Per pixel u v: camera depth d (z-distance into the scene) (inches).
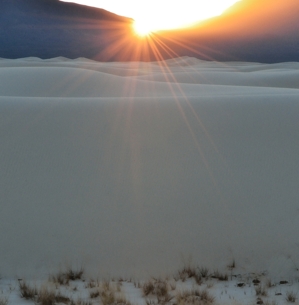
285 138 471.8
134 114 537.6
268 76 1728.6
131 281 334.6
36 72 1096.8
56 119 518.3
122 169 436.8
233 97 602.5
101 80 1072.2
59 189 411.2
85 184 417.7
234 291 308.2
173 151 460.1
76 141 474.3
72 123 510.0
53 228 375.9
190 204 396.8
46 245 362.9
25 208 390.9
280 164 436.5
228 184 416.2
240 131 488.1
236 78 1766.7
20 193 405.1
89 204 397.1
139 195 406.9
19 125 500.7
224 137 479.5
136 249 362.3
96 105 572.1
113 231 374.9
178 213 389.1
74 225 378.9
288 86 1625.2
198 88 1006.4
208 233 372.2
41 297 273.0
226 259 354.0
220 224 378.6
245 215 384.8
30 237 368.2
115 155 455.2
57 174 427.2
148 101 597.3
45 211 389.1
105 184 418.3
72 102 587.8
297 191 405.7
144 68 2819.9
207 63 3892.7
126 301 275.1
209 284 319.6
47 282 317.7
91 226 378.6
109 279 334.6
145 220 383.6
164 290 296.7
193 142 473.1
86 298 286.8
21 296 286.7
